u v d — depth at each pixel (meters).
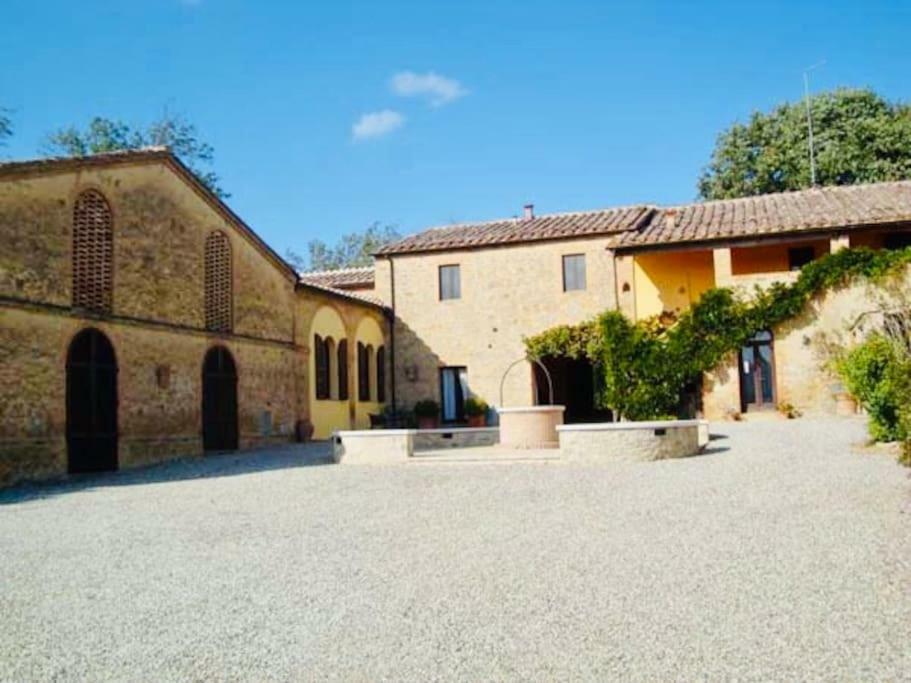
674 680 4.52
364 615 5.94
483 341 28.86
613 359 24.73
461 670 4.79
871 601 5.75
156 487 13.96
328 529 9.38
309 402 25.08
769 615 5.55
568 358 29.62
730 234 23.95
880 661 4.67
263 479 14.39
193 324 20.36
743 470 12.62
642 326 24.73
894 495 9.55
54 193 16.44
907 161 37.34
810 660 4.72
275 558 7.91
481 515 9.90
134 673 4.96
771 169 40.38
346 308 27.55
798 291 23.05
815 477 11.37
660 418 24.16
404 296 29.95
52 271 16.30
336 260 69.94
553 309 28.08
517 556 7.59
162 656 5.23
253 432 22.22
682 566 6.97
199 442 20.19
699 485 11.38
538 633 5.39
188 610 6.22
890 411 14.05
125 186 18.36
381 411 29.45
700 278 26.38
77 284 17.02
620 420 24.80
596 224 28.20
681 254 26.62
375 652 5.16
